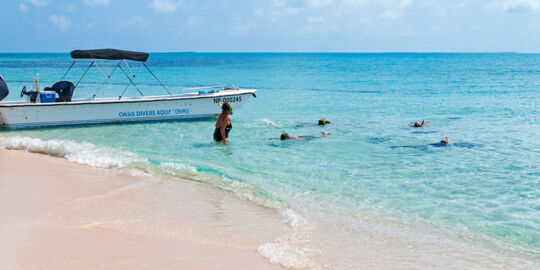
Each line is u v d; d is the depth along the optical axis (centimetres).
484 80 3372
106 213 464
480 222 474
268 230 430
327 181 634
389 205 529
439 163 750
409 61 10056
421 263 363
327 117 1367
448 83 3045
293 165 734
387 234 432
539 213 504
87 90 2431
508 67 6219
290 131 1098
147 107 1259
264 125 1199
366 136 1019
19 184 573
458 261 371
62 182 594
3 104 1134
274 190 584
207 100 1326
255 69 5784
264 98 2020
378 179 648
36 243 358
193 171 672
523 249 402
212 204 514
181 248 366
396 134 1045
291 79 3644
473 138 988
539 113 1440
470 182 634
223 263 336
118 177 634
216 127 952
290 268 336
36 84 1203
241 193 564
